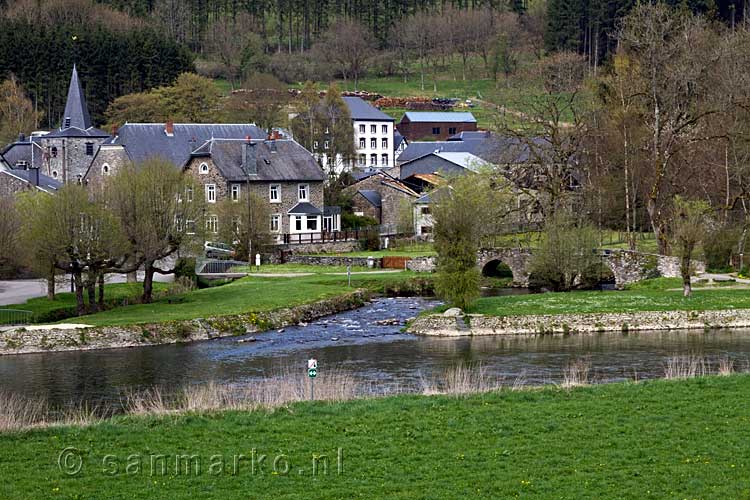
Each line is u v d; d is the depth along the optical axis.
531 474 41.53
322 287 111.81
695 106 131.00
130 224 99.12
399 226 166.62
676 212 111.25
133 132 172.38
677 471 41.53
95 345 84.38
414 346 83.94
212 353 81.75
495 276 128.38
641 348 80.44
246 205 142.88
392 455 44.19
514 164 150.62
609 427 47.69
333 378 68.56
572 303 95.94
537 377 68.75
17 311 93.38
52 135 196.88
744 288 102.88
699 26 143.12
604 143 138.12
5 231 96.88
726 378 57.75
